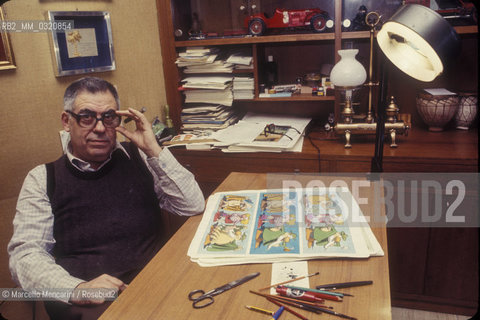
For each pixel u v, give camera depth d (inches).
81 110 55.2
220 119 98.1
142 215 60.5
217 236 48.4
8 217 69.1
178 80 101.7
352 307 36.2
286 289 38.3
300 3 96.3
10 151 68.7
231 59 96.4
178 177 58.1
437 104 85.4
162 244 64.7
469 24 80.4
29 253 50.4
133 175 61.0
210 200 58.9
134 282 41.4
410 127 91.9
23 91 69.6
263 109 107.0
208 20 102.8
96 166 60.9
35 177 56.4
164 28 98.6
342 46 94.4
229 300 38.2
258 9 99.0
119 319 36.4
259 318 35.7
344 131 83.8
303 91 98.0
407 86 95.4
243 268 42.8
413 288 83.0
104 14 81.7
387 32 51.5
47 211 54.9
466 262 78.5
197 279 41.6
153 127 94.3
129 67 91.4
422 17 44.4
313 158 83.4
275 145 83.4
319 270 41.6
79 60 77.9
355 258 43.3
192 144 90.4
